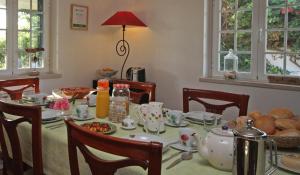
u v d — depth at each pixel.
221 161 0.98
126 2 3.73
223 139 1.01
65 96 2.04
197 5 3.11
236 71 3.02
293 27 2.66
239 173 0.84
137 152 0.81
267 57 2.83
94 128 1.40
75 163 1.00
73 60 3.58
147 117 1.44
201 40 3.11
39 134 1.25
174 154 1.14
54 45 3.46
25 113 1.25
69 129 0.98
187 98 2.05
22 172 1.38
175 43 3.32
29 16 3.29
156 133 1.41
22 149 1.44
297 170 0.96
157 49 3.49
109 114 1.66
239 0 2.96
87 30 3.69
